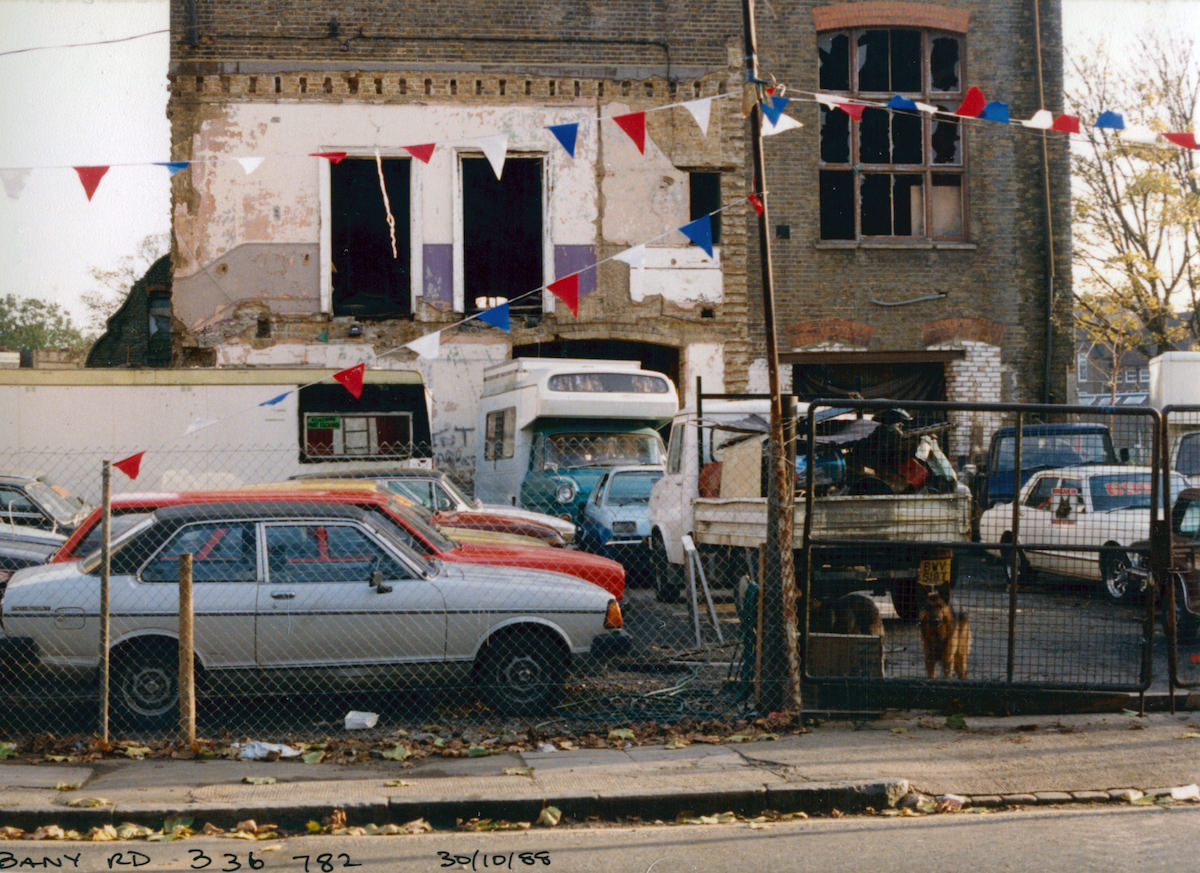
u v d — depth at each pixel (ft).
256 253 68.59
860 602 29.32
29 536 39.63
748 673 29.12
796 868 18.25
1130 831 20.07
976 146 72.49
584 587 29.12
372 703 30.07
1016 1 72.59
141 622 26.78
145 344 96.07
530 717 28.53
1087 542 35.37
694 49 71.00
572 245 70.38
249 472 57.41
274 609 27.32
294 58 68.59
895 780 22.22
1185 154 83.56
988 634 29.60
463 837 20.17
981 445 53.42
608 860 18.79
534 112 70.13
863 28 72.08
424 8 69.46
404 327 69.67
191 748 24.94
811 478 27.73
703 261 71.05
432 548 29.45
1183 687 28.81
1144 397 107.96
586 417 54.70
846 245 71.31
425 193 69.82
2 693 27.40
